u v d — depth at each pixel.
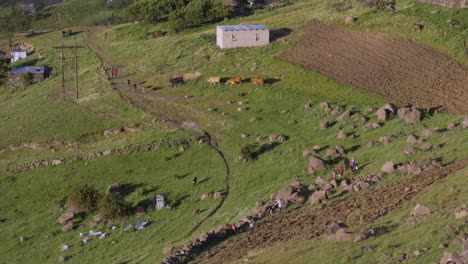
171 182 61.72
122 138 74.12
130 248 50.22
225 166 62.75
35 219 59.59
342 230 38.12
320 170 54.94
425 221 37.47
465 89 72.62
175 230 51.44
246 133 68.75
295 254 37.69
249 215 47.88
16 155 75.06
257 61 87.62
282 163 59.41
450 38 84.81
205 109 77.12
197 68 90.00
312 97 75.56
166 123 74.62
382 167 50.09
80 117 80.38
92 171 66.69
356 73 79.81
